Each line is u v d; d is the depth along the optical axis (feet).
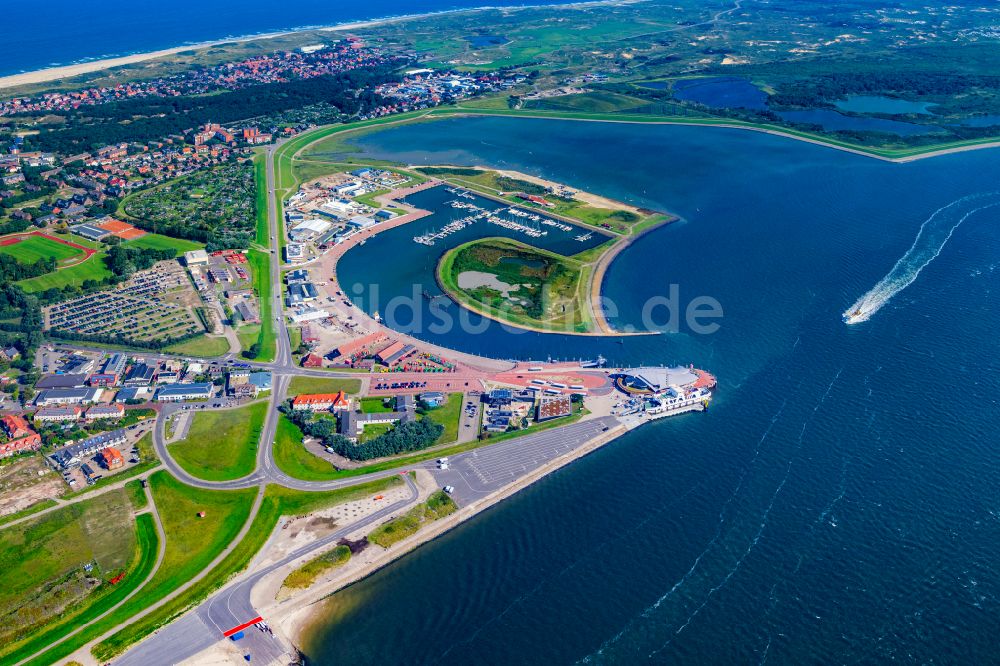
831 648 647.56
